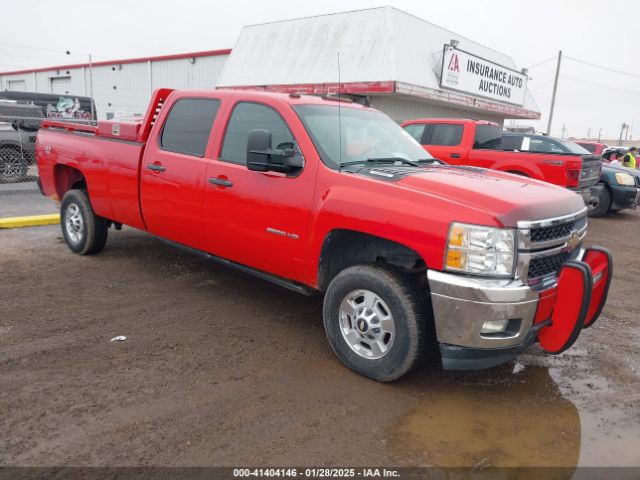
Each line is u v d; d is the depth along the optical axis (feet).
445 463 9.48
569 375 13.26
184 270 20.21
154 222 17.54
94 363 12.53
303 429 10.28
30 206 32.42
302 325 15.53
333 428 10.37
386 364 11.86
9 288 17.38
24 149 42.47
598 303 12.78
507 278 10.64
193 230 16.19
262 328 15.17
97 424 10.09
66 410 10.50
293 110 14.10
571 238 12.07
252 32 74.43
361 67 59.47
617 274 23.56
